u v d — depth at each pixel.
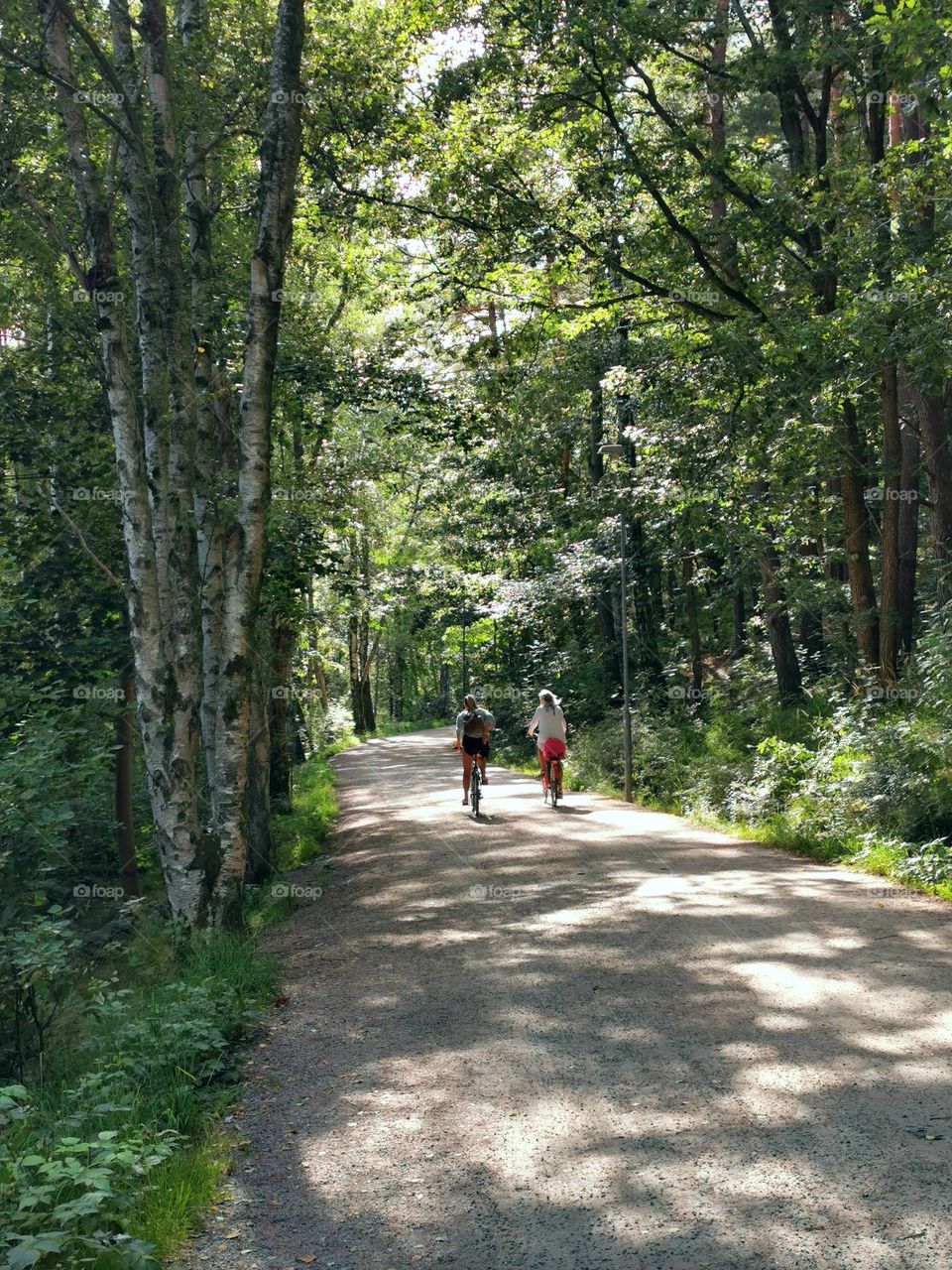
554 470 34.28
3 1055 7.33
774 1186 4.32
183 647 11.33
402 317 20.70
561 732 20.36
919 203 15.41
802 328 14.20
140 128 11.41
